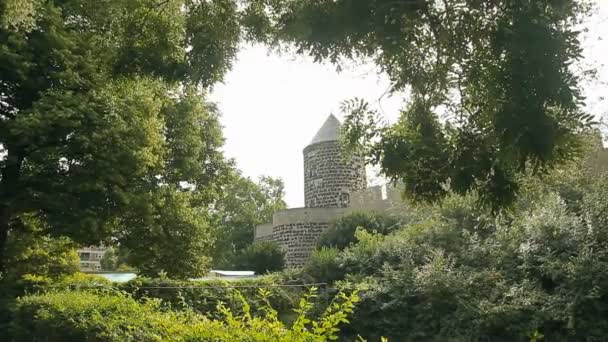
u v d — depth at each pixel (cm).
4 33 1367
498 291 1461
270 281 2089
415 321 1591
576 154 411
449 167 474
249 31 702
